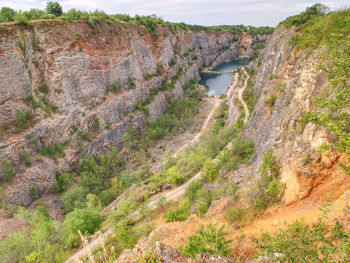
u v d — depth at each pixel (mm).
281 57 49625
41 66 52688
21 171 45250
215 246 12516
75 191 47844
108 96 67938
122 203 39031
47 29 53781
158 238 19406
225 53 198875
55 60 54406
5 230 34188
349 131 8695
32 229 32969
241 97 76875
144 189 43031
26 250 28188
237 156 37500
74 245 31844
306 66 24156
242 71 124062
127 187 51875
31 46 51094
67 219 35438
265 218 17297
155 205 36312
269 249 9172
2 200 40031
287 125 24516
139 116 77500
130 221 31812
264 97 40750
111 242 27234
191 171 46188
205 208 24906
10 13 52844
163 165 58125
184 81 121000
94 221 36719
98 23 67250
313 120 9133
